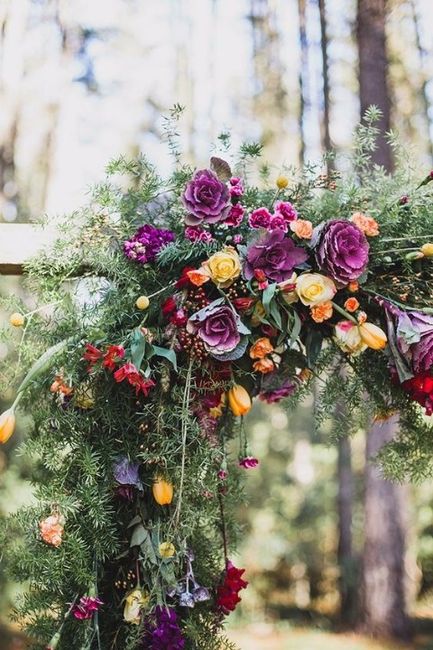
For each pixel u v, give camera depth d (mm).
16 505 4172
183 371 1662
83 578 1636
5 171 4785
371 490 5660
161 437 1638
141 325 1642
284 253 1650
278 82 6020
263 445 7199
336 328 1689
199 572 1841
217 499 1858
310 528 6996
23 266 1744
